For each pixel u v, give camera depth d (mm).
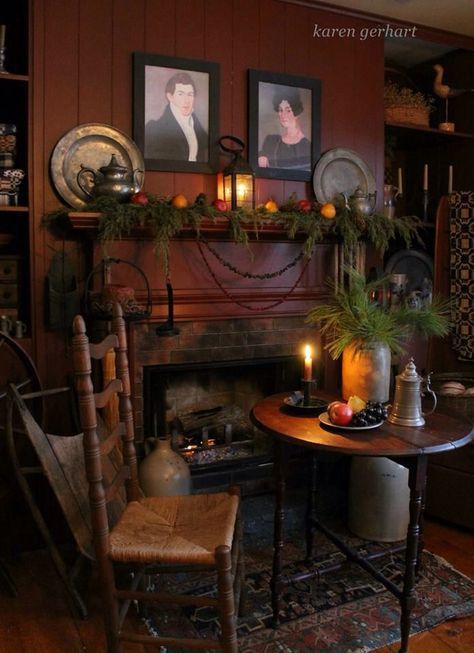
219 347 2930
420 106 3594
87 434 1630
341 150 3215
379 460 2520
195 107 2867
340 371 3170
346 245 3061
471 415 2619
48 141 2615
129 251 2666
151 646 1889
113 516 2031
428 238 3883
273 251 2969
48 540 2055
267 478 3107
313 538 2521
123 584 2133
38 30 2568
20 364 2572
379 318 2166
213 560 1576
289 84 3066
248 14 2973
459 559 2438
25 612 2098
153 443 2600
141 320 2629
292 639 1921
